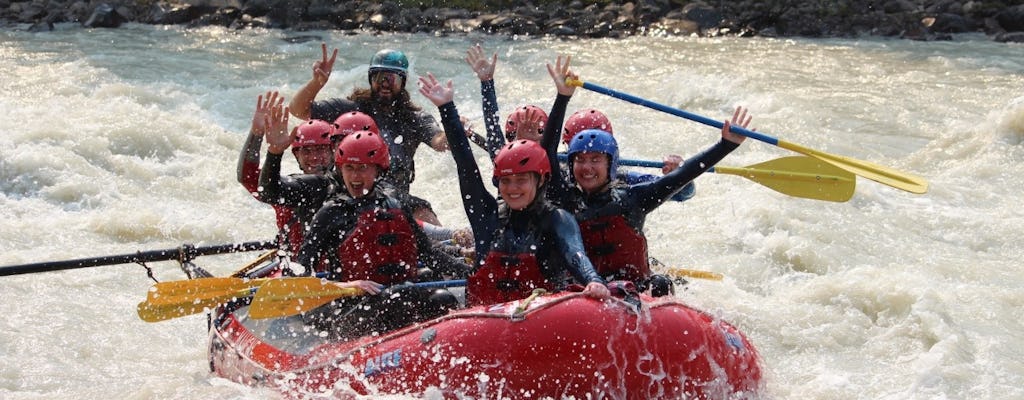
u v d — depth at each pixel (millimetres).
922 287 7234
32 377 6047
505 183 4949
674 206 9484
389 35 18812
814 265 8141
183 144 11031
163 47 17062
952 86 14125
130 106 11969
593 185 5293
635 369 4656
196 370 6215
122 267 8117
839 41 18188
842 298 7305
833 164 5676
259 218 9445
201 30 19031
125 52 16406
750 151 11156
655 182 5320
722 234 8797
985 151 10961
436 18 19688
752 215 9023
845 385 6027
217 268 8188
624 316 4691
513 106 13195
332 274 5570
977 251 8555
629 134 11625
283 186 5703
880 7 19828
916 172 10641
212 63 15781
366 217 5434
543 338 4648
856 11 19594
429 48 17328
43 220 9000
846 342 6746
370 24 19531
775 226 8852
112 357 6426
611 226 5273
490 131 6098
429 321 5035
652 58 16312
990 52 16734
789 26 19031
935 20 18797
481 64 6090
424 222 6703
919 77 14773
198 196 9891
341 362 5168
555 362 4629
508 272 5070
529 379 4648
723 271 8039
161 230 8922
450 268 5746
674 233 8859
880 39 18453
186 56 16297
